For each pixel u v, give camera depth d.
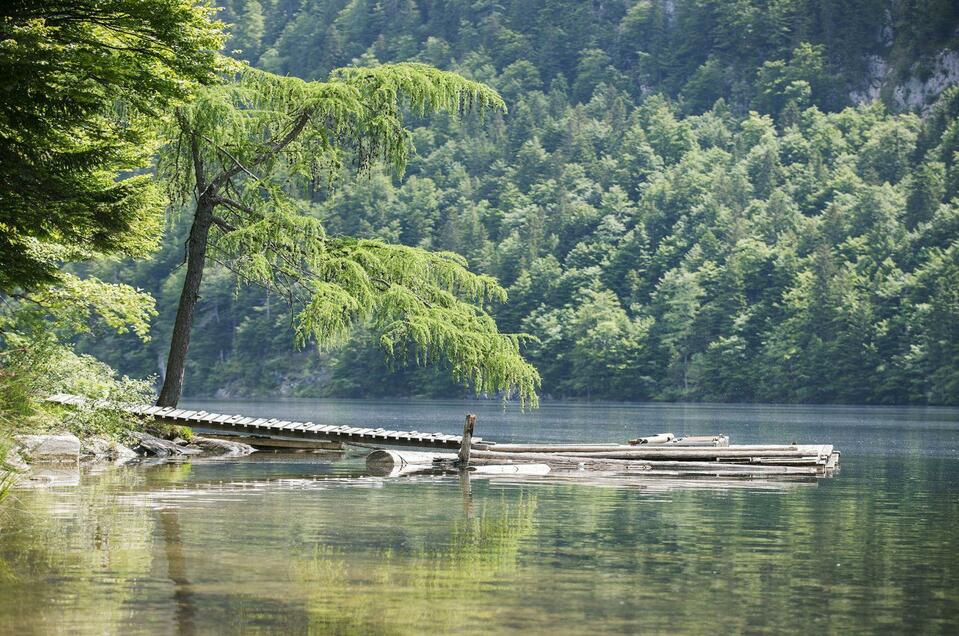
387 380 145.75
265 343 163.75
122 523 13.83
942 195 186.50
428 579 10.49
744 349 149.50
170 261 171.88
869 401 138.12
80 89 16.31
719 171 195.00
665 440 28.17
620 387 151.25
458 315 32.12
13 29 16.31
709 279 157.88
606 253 177.00
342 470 22.62
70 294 28.11
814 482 21.58
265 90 31.27
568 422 59.06
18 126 16.30
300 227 30.23
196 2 16.91
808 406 125.75
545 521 14.66
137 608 9.16
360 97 31.77
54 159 17.20
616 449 25.28
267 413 76.38
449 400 134.25
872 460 29.75
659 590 10.19
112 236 18.58
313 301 29.59
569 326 154.88
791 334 144.62
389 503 16.50
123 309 29.34
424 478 21.03
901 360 136.38
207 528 13.51
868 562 11.82
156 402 30.33
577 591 10.07
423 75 32.03
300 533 13.20
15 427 19.66
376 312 31.70
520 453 25.06
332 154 32.44
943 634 8.72
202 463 24.22
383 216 178.50
